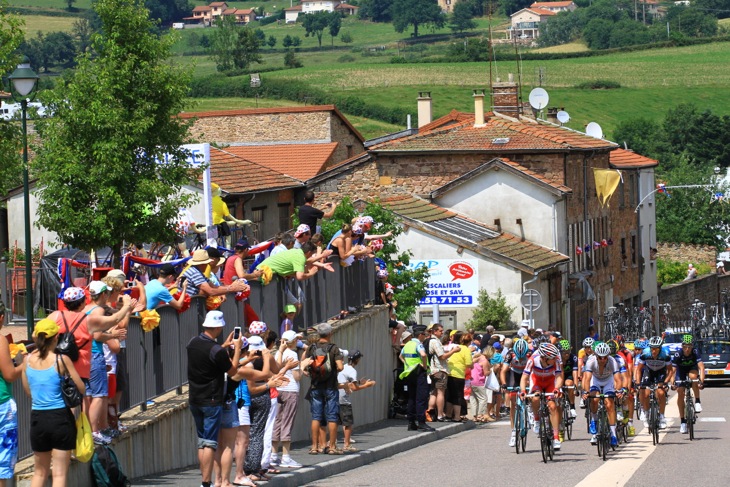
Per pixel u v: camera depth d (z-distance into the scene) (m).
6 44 71.31
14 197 97.12
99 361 36.47
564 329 125.88
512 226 125.50
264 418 42.12
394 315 78.75
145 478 40.41
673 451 55.03
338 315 67.88
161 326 44.88
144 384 43.12
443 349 71.31
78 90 65.19
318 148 137.12
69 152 64.75
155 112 66.75
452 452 56.47
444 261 111.00
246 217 103.00
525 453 55.09
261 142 143.75
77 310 35.06
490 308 108.81
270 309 55.31
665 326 175.75
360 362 69.31
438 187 127.50
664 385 61.47
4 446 31.30
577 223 134.12
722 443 58.78
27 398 36.19
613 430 54.16
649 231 174.88
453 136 131.38
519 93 152.75
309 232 55.97
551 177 127.81
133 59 65.62
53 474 31.81
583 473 46.47
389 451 56.00
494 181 125.69
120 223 65.00
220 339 47.78
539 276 115.50
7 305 74.75
